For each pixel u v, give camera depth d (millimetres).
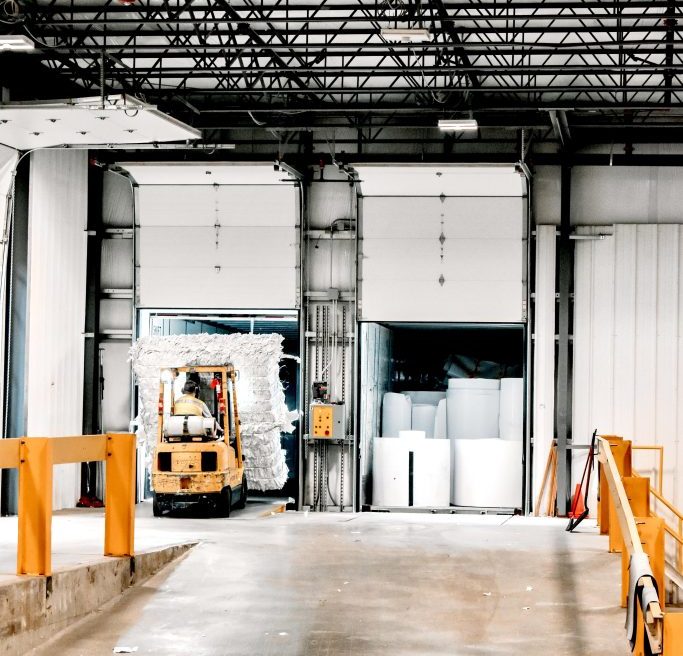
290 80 17656
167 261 20641
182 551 11156
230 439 18391
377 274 20281
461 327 25453
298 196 20375
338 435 20000
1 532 11875
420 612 8680
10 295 17516
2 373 17234
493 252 20000
